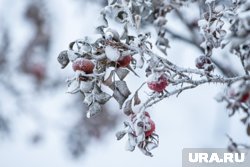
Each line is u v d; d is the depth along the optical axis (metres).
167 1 0.65
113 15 0.64
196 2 0.67
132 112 0.62
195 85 0.60
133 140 0.61
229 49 0.55
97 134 1.61
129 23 0.63
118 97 0.62
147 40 0.62
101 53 0.61
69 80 0.61
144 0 0.65
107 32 0.60
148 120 0.60
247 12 0.55
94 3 1.20
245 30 0.54
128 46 0.60
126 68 0.62
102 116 1.59
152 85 0.60
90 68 0.61
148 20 0.66
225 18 0.62
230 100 0.57
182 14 0.97
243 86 0.56
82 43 0.61
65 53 0.62
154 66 0.60
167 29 0.98
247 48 0.57
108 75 0.62
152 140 0.61
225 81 0.59
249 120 0.59
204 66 0.61
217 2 0.64
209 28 0.61
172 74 0.61
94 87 0.61
